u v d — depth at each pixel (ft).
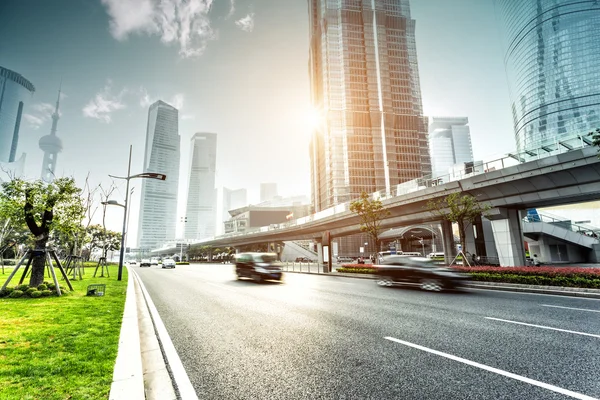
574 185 68.23
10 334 19.01
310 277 76.59
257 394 11.40
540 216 143.43
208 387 12.06
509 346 16.81
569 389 11.55
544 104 332.60
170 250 414.21
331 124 335.26
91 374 12.60
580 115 304.09
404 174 337.52
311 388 11.85
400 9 383.04
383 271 50.49
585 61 308.60
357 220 137.80
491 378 12.63
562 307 29.01
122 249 68.08
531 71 350.02
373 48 359.05
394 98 356.59
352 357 15.34
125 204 72.64
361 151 330.95
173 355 15.96
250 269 60.75
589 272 39.75
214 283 57.77
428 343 17.52
